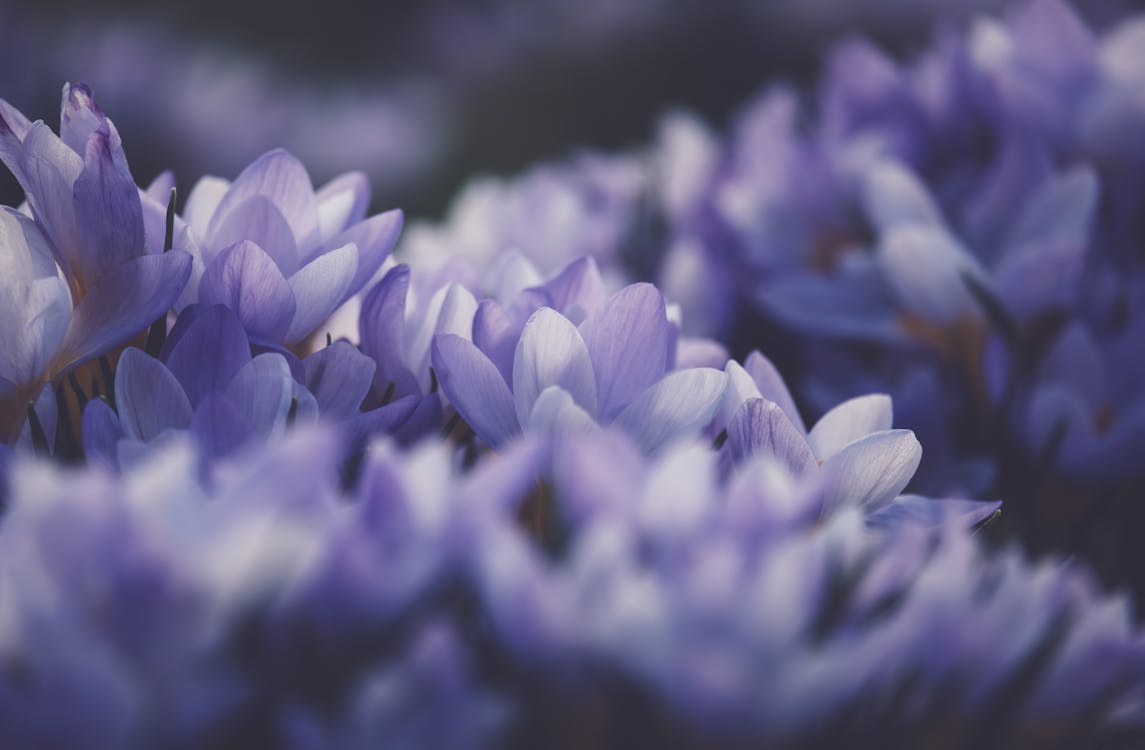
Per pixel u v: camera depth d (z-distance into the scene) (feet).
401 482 1.59
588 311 1.91
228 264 1.81
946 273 2.18
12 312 1.76
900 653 1.59
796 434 1.76
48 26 5.18
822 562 1.61
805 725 1.55
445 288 1.87
